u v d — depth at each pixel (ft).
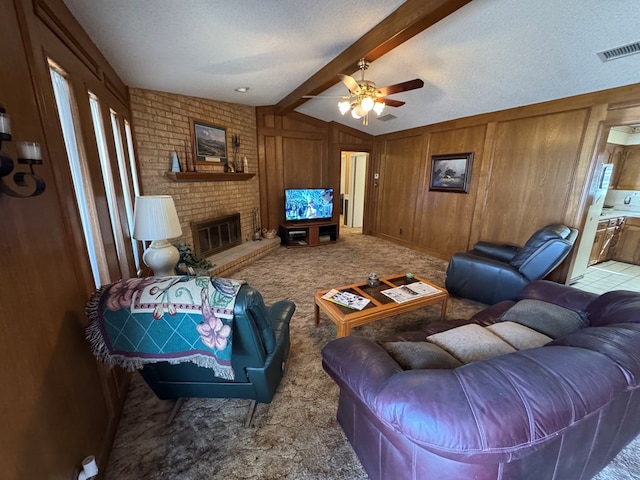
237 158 15.75
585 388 2.78
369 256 16.34
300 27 7.66
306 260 15.47
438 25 7.99
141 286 4.01
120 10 6.06
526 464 2.98
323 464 4.57
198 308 3.85
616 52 7.73
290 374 6.65
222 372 4.13
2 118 2.55
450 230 15.74
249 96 14.05
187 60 9.07
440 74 10.96
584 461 3.68
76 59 5.58
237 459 4.65
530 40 8.04
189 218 13.01
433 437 2.53
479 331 5.53
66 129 5.07
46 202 3.72
